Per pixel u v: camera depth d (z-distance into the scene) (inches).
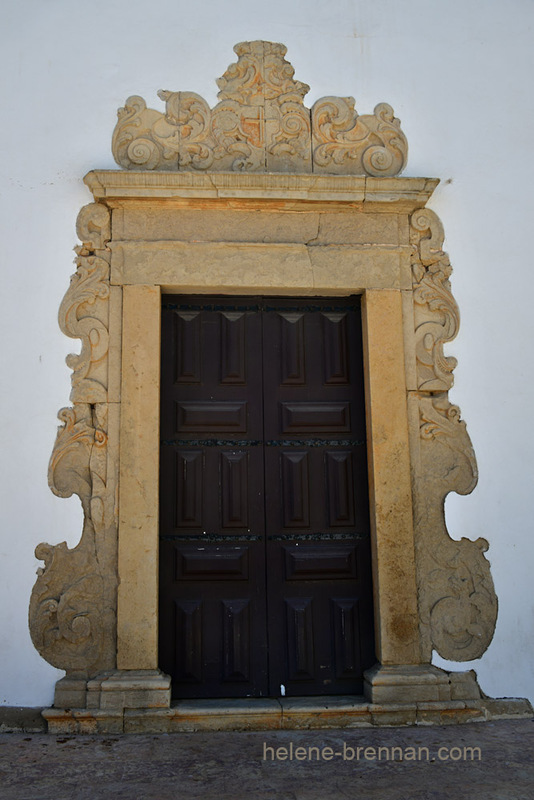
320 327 185.9
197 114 184.2
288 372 182.9
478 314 183.8
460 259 185.3
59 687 160.2
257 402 181.6
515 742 153.6
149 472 169.8
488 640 172.4
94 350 173.3
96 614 165.0
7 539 165.9
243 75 187.5
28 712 159.9
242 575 175.0
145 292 175.8
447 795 127.2
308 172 184.7
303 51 190.1
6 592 164.2
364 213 184.4
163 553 173.9
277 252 180.5
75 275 175.5
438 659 170.7
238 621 173.2
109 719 158.6
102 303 175.2
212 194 176.9
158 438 171.9
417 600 171.8
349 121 188.2
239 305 184.5
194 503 176.2
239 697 171.0
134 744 151.6
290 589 176.2
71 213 177.6
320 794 127.3
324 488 180.4
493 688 170.9
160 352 178.4
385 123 188.5
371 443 177.0
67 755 144.9
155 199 176.6
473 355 182.1
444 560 174.1
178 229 178.9
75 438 169.6
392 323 180.5
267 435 180.7
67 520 167.5
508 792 128.6
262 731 161.0
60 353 172.7
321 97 188.4
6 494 167.3
